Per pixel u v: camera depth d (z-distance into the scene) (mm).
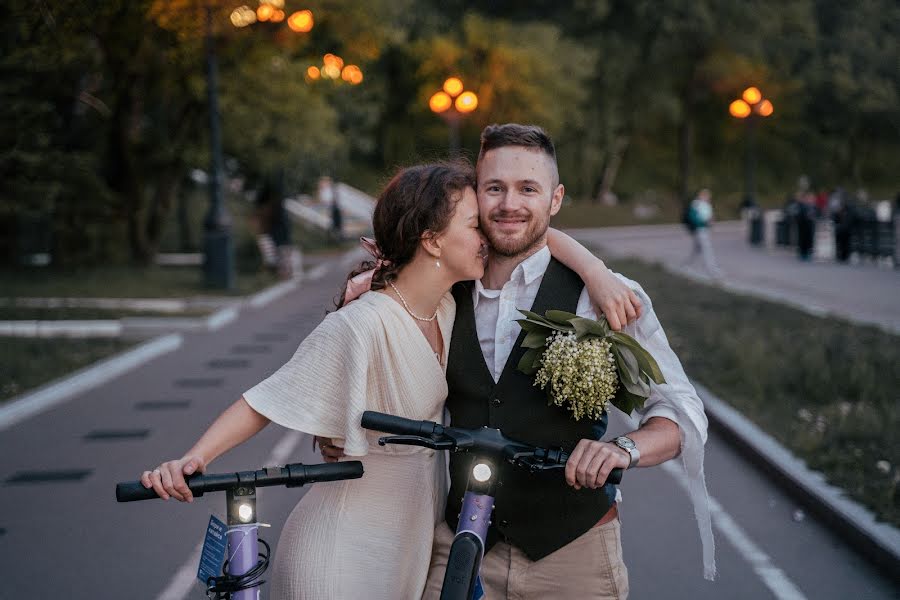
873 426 7953
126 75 24672
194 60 22609
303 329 17141
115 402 10695
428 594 2797
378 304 2641
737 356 11555
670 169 75625
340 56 24672
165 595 5172
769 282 23188
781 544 5867
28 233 29891
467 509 2490
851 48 74562
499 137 2740
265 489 7176
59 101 24172
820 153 76875
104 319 17359
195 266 31828
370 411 2496
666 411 2697
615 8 64562
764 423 8625
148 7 14320
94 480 7551
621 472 2449
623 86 66438
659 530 6168
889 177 78062
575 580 2734
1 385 11086
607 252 37531
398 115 59000
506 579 2752
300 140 28688
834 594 5062
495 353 2770
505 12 63469
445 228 2658
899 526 5672
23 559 5758
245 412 2547
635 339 2705
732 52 66500
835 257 29266
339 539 2633
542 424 2711
